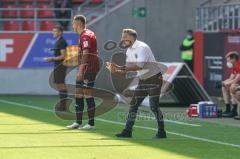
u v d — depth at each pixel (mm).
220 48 65375
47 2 85000
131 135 37531
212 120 48000
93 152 31906
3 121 45469
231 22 66375
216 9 69625
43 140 35938
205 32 68125
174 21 75812
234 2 69625
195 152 32375
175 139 37031
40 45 71062
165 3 75562
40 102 61875
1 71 70688
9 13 83562
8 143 34688
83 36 40188
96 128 41812
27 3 84812
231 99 49688
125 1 74750
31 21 77875
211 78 66812
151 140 36406
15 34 70812
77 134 38656
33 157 30266
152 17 75312
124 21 74500
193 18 76062
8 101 62844
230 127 43562
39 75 71062
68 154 31234
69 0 79500
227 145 35000
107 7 74500
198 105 49812
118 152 31953
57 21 75312
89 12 78938
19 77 71000
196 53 69750
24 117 48281
